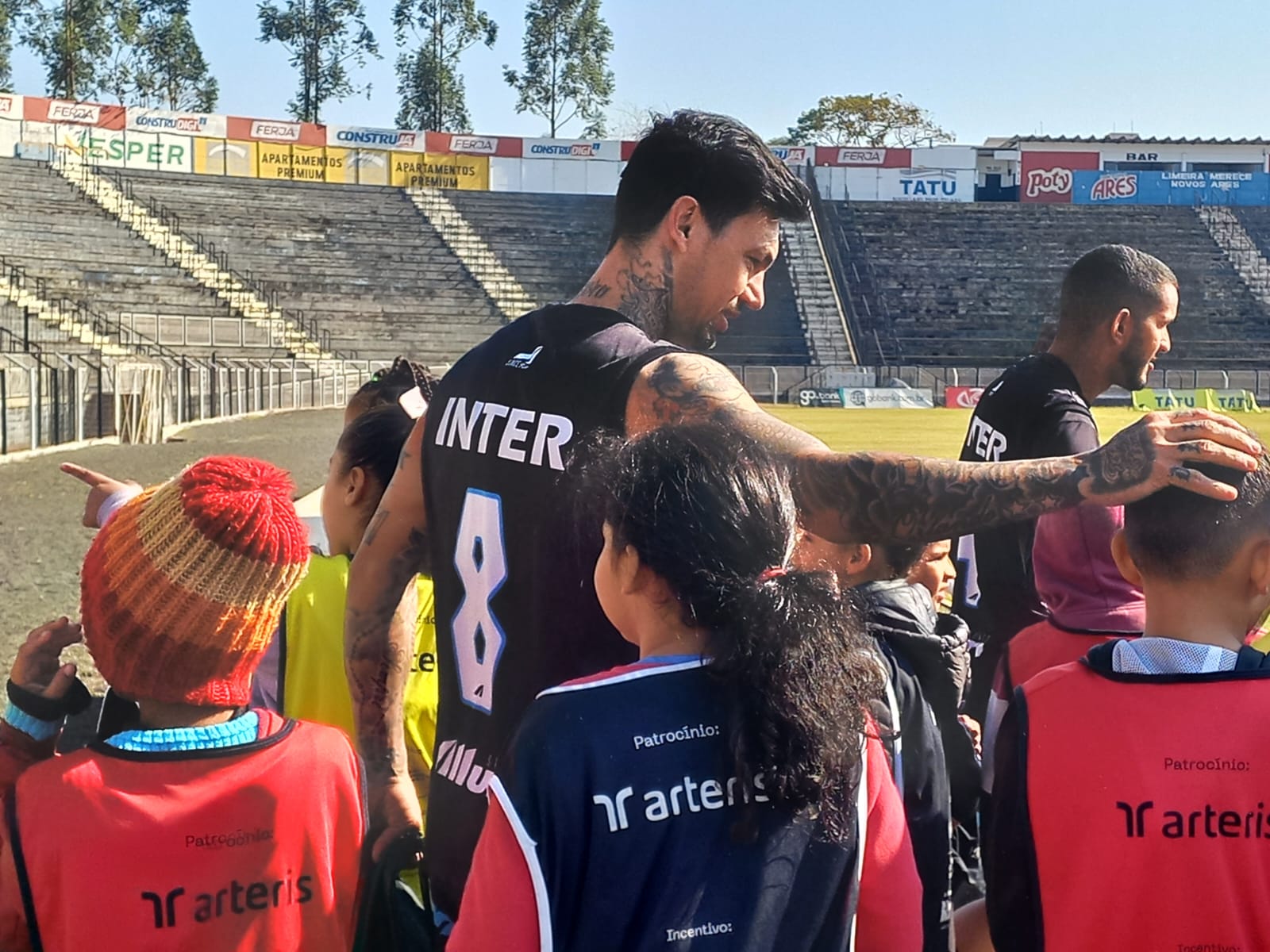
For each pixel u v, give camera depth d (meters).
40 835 1.82
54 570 9.77
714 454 1.64
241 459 2.00
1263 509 1.97
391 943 2.15
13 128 49.00
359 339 45.66
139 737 1.90
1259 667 1.96
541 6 80.38
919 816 2.26
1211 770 1.89
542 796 1.54
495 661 2.07
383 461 2.99
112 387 22.80
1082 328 3.45
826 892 1.61
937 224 56.22
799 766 1.54
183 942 1.84
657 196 2.15
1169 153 65.75
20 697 2.13
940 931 2.33
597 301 2.24
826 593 1.63
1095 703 1.99
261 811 1.91
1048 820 1.99
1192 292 52.03
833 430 28.08
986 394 3.73
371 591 2.44
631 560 1.64
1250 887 1.87
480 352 2.22
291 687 2.93
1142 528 2.05
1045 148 67.06
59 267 42.34
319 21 76.31
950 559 4.54
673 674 1.61
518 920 1.54
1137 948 1.92
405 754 2.48
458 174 55.06
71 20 71.25
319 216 51.38
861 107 85.06
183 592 1.87
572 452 1.97
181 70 77.62
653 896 1.54
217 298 44.38
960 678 2.61
